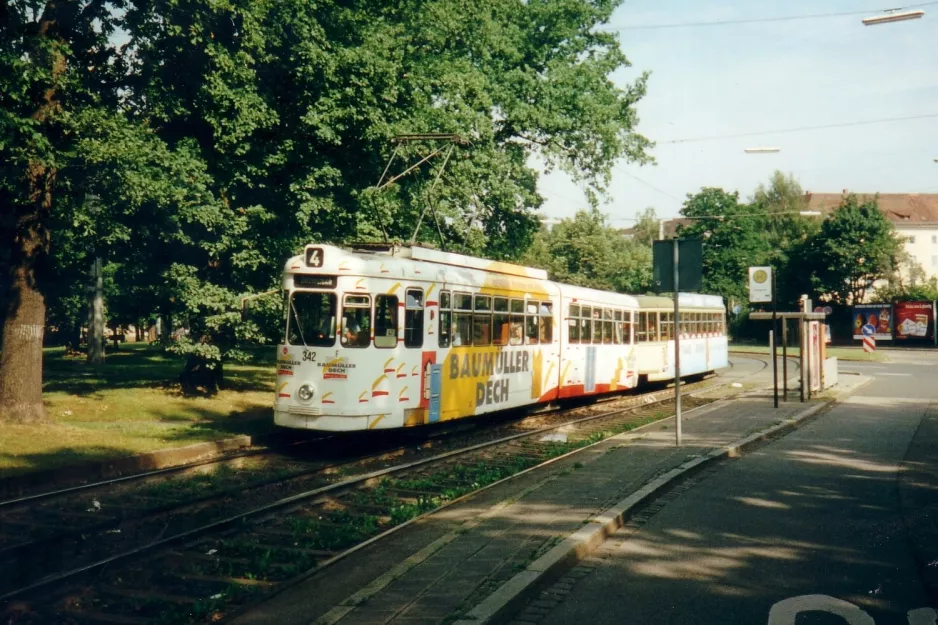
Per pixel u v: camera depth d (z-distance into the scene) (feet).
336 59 61.41
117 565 25.02
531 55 100.17
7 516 31.58
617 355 83.97
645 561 24.56
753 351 199.00
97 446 45.03
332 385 47.21
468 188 86.63
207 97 60.03
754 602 20.94
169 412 61.21
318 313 48.06
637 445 46.44
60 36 50.90
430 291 51.47
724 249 223.10
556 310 69.62
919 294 226.79
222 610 21.48
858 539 27.09
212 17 57.62
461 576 21.89
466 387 55.21
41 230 52.06
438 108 77.71
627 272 203.92
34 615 20.89
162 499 35.04
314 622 18.71
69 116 49.52
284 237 65.57
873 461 42.83
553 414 72.33
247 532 29.60
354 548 26.53
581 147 99.55
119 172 53.21
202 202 62.23
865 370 128.16
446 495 35.42
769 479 37.60
